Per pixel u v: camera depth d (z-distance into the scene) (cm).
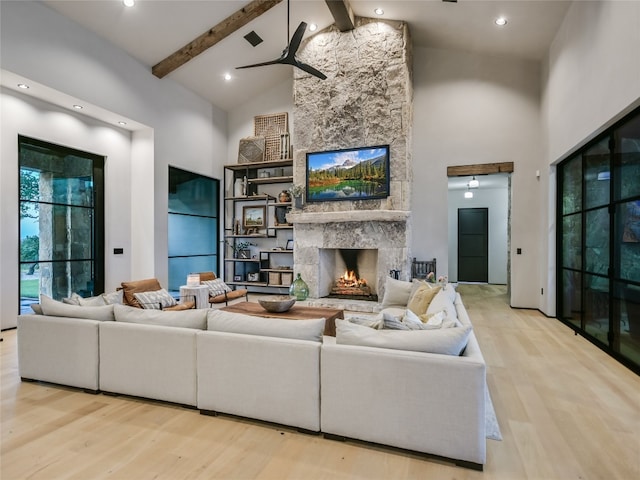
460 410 190
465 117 638
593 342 408
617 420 239
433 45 643
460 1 491
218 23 541
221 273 781
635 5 296
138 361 267
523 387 293
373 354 206
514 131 615
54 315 302
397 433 202
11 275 449
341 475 185
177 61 584
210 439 218
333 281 683
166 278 625
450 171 644
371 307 568
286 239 755
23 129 459
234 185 786
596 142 404
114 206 587
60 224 516
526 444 212
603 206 388
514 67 615
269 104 759
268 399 231
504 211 969
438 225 650
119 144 594
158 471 187
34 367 299
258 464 194
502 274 970
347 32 611
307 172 636
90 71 495
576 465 192
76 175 537
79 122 530
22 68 414
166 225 627
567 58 466
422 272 643
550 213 547
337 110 619
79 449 206
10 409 255
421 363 197
